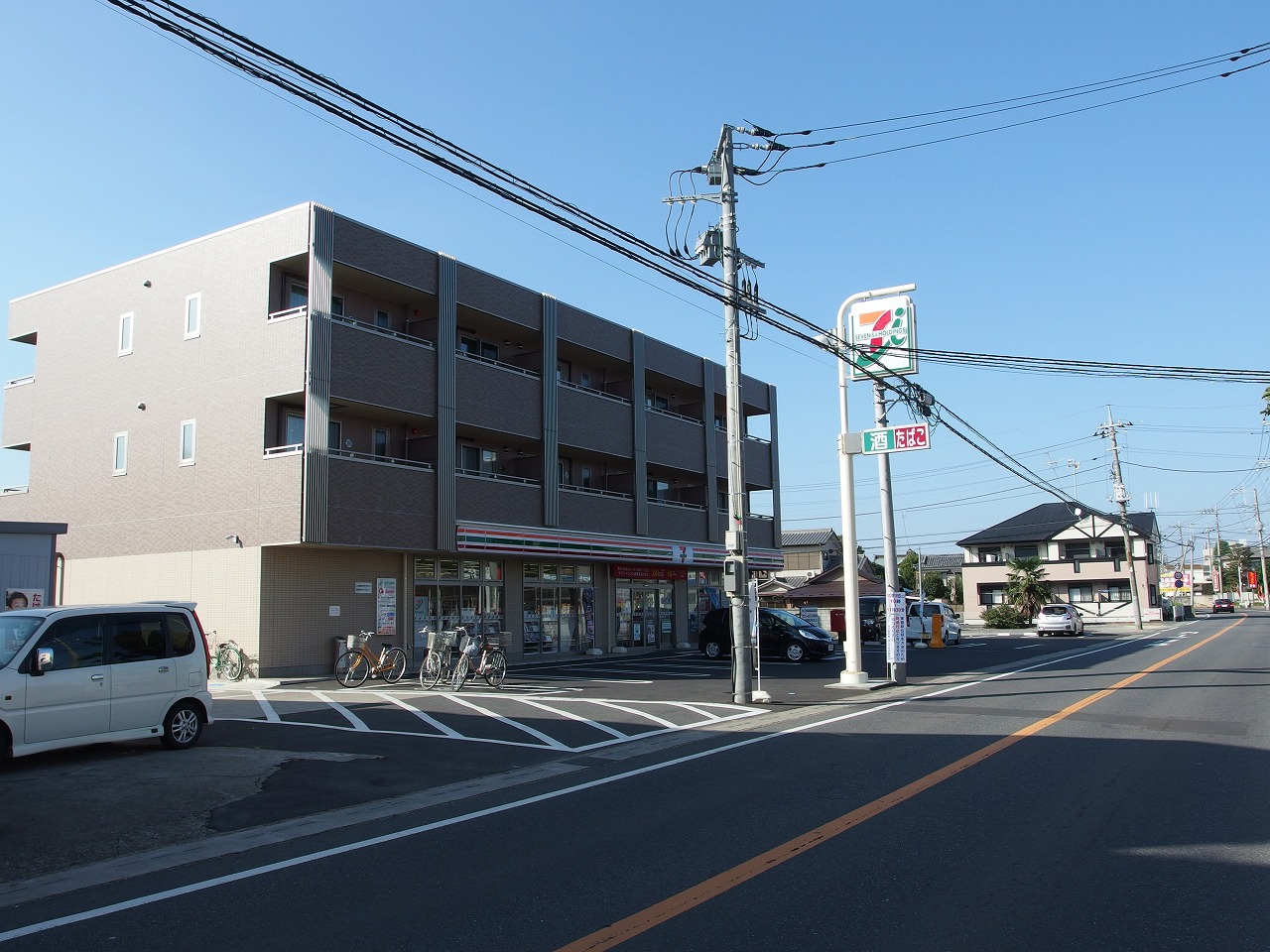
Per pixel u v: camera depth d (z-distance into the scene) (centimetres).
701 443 3472
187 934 523
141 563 2286
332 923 534
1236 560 13075
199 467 2202
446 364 2391
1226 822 738
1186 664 2419
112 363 2436
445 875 628
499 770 1045
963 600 7694
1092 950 478
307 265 2158
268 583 2064
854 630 1973
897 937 496
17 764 1067
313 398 2030
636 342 3156
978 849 664
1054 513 7544
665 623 3391
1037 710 1484
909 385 2147
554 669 2408
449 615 2509
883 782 909
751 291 1791
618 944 490
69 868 678
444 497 2334
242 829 786
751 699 1659
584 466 3116
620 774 997
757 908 543
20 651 1009
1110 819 749
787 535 7562
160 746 1189
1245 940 489
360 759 1105
